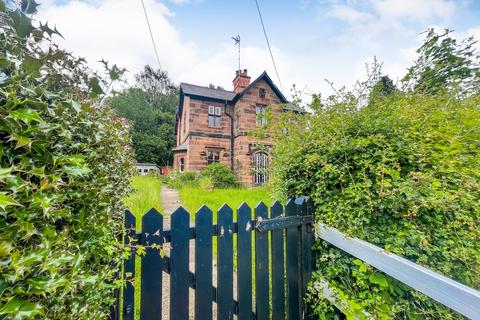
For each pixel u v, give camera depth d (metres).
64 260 0.60
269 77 10.67
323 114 1.77
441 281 0.89
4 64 0.55
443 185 1.25
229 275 1.28
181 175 9.45
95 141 0.98
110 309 0.98
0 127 0.54
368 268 1.22
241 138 10.16
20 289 0.50
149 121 21.72
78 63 0.93
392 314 1.13
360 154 1.40
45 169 0.67
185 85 11.19
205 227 1.22
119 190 1.62
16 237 0.53
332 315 1.38
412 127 1.38
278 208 1.43
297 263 1.48
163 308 1.66
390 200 1.26
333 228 1.41
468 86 1.98
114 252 0.95
